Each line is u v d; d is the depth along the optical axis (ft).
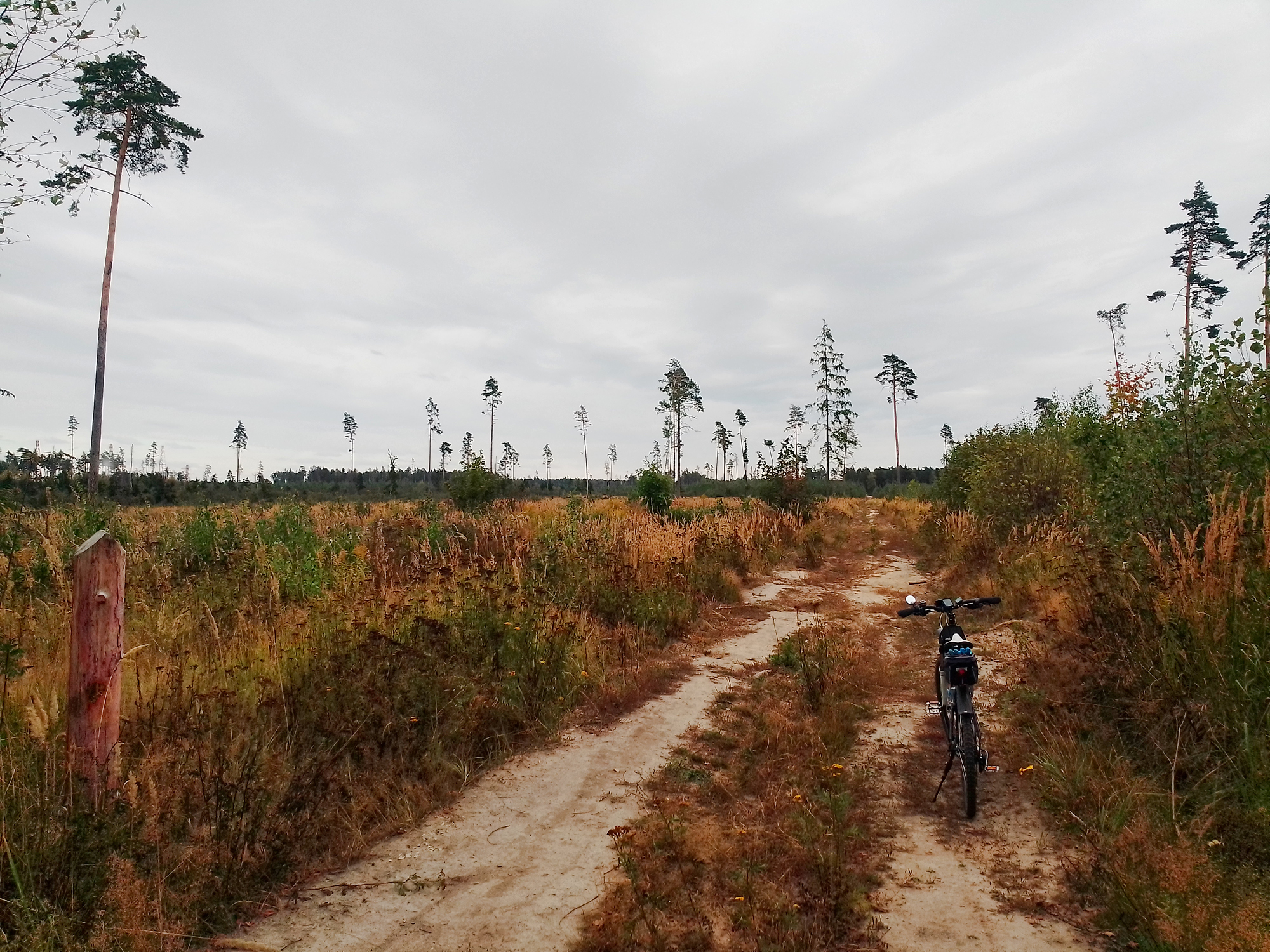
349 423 274.36
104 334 82.33
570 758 18.06
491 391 244.83
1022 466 44.32
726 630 32.12
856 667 24.49
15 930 9.61
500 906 11.66
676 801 15.51
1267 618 14.78
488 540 39.83
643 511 63.05
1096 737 16.12
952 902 11.56
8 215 20.29
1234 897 10.18
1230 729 13.78
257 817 12.46
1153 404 22.91
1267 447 19.07
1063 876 12.12
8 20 18.08
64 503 31.63
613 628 29.09
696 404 185.98
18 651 13.38
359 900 11.87
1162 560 19.10
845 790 15.67
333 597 23.73
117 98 79.20
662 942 10.42
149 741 14.47
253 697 16.93
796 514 75.31
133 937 9.86
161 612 21.35
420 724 17.70
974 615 31.63
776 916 11.09
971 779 14.33
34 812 11.02
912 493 124.16
